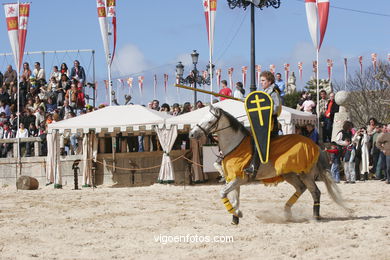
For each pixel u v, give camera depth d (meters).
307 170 11.59
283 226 11.47
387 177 21.95
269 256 8.64
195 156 25.44
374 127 24.66
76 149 27.97
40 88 32.34
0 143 29.53
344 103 26.66
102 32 29.08
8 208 16.67
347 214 13.43
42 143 28.53
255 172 11.45
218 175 25.97
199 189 22.09
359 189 19.94
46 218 14.06
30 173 27.98
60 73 32.50
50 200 18.91
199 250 9.31
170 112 28.58
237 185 11.55
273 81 11.86
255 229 11.23
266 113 11.40
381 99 55.88
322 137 26.58
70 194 21.39
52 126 25.47
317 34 25.59
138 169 25.50
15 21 27.62
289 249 9.09
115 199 18.62
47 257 9.16
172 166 24.94
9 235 11.46
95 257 9.03
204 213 14.20
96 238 10.88
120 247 9.91
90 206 16.59
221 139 11.64
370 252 8.63
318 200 12.16
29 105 31.06
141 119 24.56
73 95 30.48
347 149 22.95
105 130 24.64
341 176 26.14
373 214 13.35
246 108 11.55
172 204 16.64
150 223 12.73
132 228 12.08
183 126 24.17
